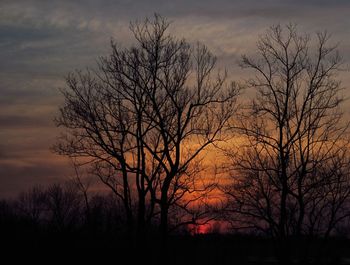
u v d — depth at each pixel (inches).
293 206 1346.0
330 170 1336.1
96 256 1608.0
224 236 1460.4
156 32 1467.8
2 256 1622.8
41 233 1724.9
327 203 1325.0
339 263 1307.8
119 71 1459.2
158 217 1504.7
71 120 1465.3
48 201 2269.9
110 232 1673.2
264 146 1382.9
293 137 1365.7
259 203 1352.1
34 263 1620.3
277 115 1386.6
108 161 1478.8
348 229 1320.1
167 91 1456.7
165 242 1414.9
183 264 1508.4
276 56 1405.0
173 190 1439.5
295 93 1391.5
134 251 1475.1
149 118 1454.2
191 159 1443.2
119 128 1451.8
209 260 1488.7
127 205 1483.8
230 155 1392.7
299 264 1320.1
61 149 1482.5
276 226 1338.6
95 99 1465.3
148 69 1456.7
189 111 1454.2
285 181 1331.2
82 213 2122.3
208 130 1445.6
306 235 1327.5
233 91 1450.5
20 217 1967.3
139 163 1465.3
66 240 1668.3
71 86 1518.2
